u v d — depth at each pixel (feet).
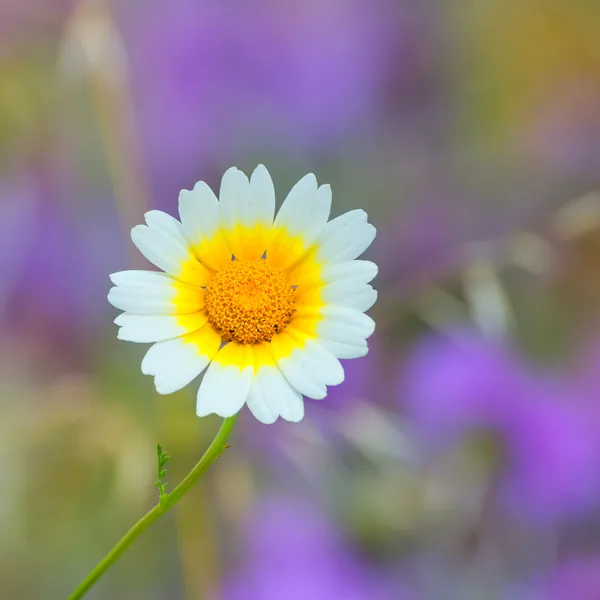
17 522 2.45
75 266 2.64
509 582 2.45
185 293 2.08
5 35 2.66
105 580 2.46
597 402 2.49
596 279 2.71
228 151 2.85
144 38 2.88
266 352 2.07
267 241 2.10
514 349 2.52
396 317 2.49
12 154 2.72
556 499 2.45
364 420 2.40
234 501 2.38
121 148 2.41
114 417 2.38
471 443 2.46
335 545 2.45
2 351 2.52
